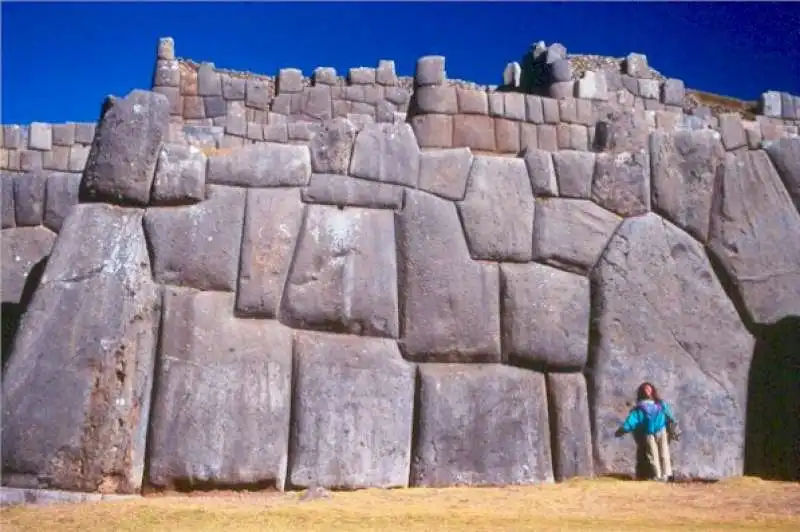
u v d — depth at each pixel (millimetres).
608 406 7539
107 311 6848
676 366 7723
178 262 7148
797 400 7633
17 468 6449
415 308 7434
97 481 6520
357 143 7684
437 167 7770
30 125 17906
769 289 8055
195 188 7297
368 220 7547
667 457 7434
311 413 7008
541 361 7555
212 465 6746
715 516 5723
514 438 7320
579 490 6746
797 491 6699
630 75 19922
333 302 7316
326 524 5344
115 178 7234
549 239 7793
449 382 7309
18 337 6746
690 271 7977
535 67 18797
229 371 6949
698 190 8156
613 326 7691
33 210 10508
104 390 6672
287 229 7387
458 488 6953
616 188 8016
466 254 7633
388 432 7121
